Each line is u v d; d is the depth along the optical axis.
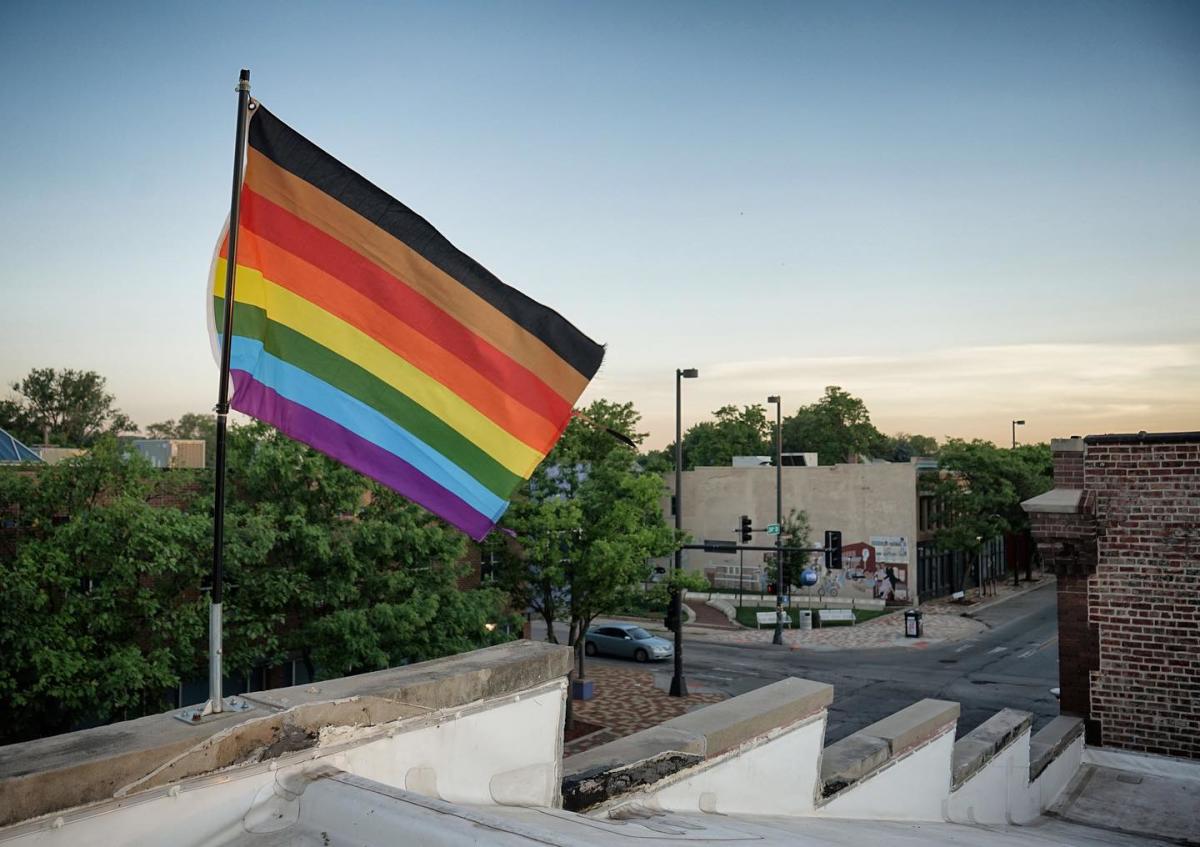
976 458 51.72
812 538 52.78
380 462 4.67
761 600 51.50
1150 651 11.14
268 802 3.12
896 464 50.44
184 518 14.59
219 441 3.80
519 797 4.01
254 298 4.48
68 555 13.34
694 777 4.72
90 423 65.56
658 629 42.91
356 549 17.11
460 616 17.83
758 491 54.94
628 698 27.03
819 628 42.94
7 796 2.53
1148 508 11.15
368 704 3.46
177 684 14.24
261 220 4.52
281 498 17.00
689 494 57.25
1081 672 11.59
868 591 51.09
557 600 22.36
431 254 4.82
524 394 5.01
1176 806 9.67
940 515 52.09
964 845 5.20
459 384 4.88
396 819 2.88
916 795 6.81
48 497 13.86
